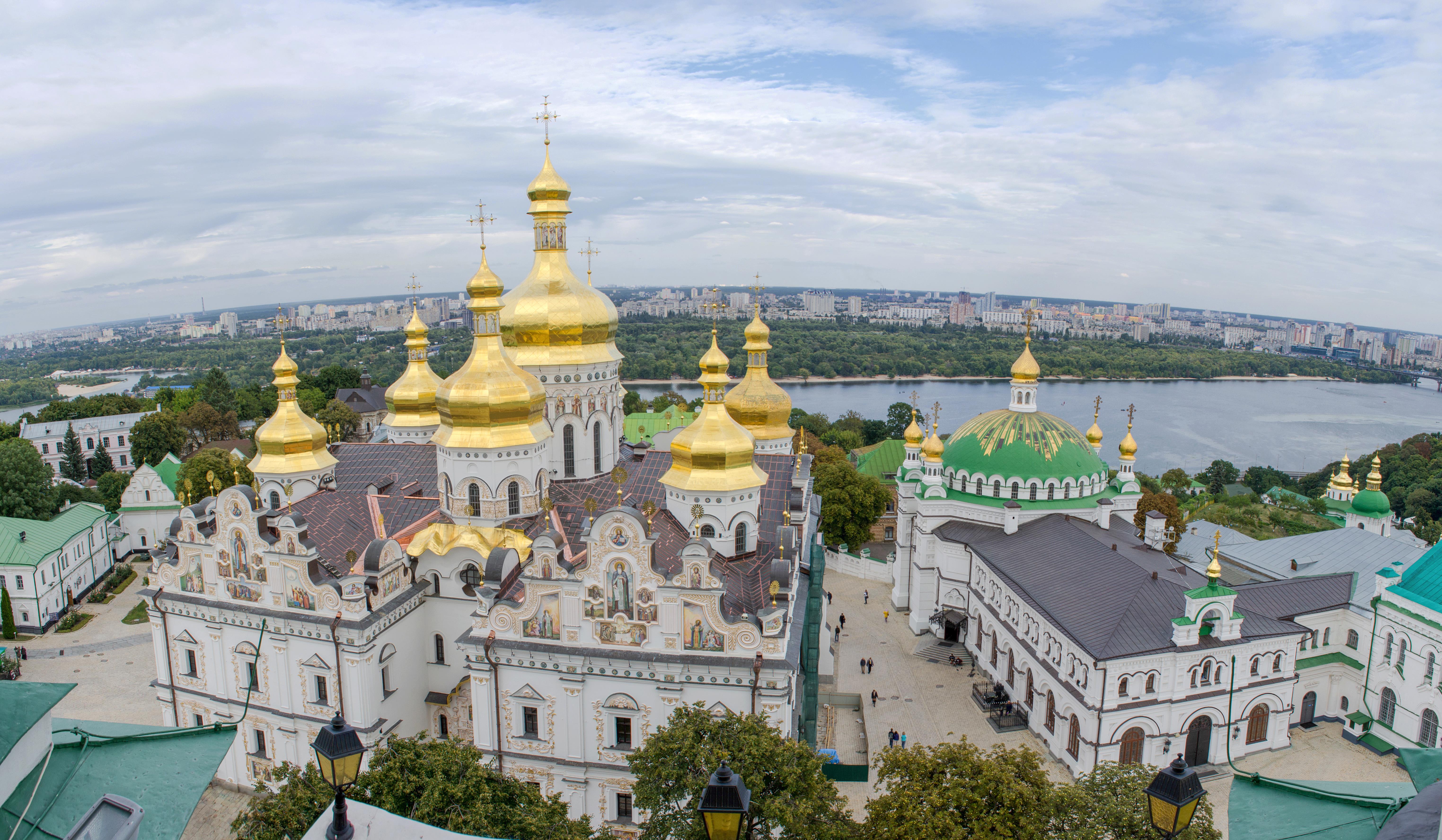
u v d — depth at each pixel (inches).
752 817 1541.6
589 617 2074.3
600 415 2807.6
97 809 765.3
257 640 2320.4
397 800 1539.1
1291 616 2839.6
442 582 2458.2
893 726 2908.5
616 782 2121.1
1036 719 2851.9
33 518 4658.0
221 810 2356.1
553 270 2751.0
